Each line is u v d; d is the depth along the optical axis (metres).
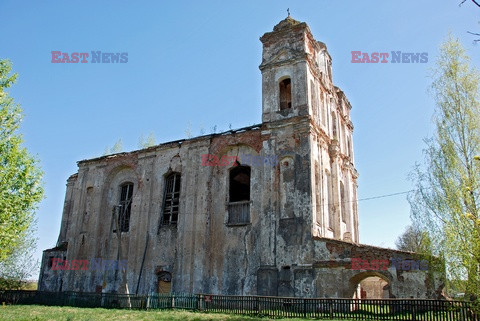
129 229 27.97
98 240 29.31
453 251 12.20
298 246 21.11
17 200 16.14
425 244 13.45
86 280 28.56
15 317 16.72
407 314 14.98
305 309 16.66
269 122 24.12
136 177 29.39
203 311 18.95
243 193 27.84
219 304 18.92
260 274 21.58
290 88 27.11
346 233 27.16
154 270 25.73
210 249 24.05
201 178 25.94
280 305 17.34
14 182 16.22
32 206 16.80
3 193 15.84
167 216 27.14
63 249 31.33
